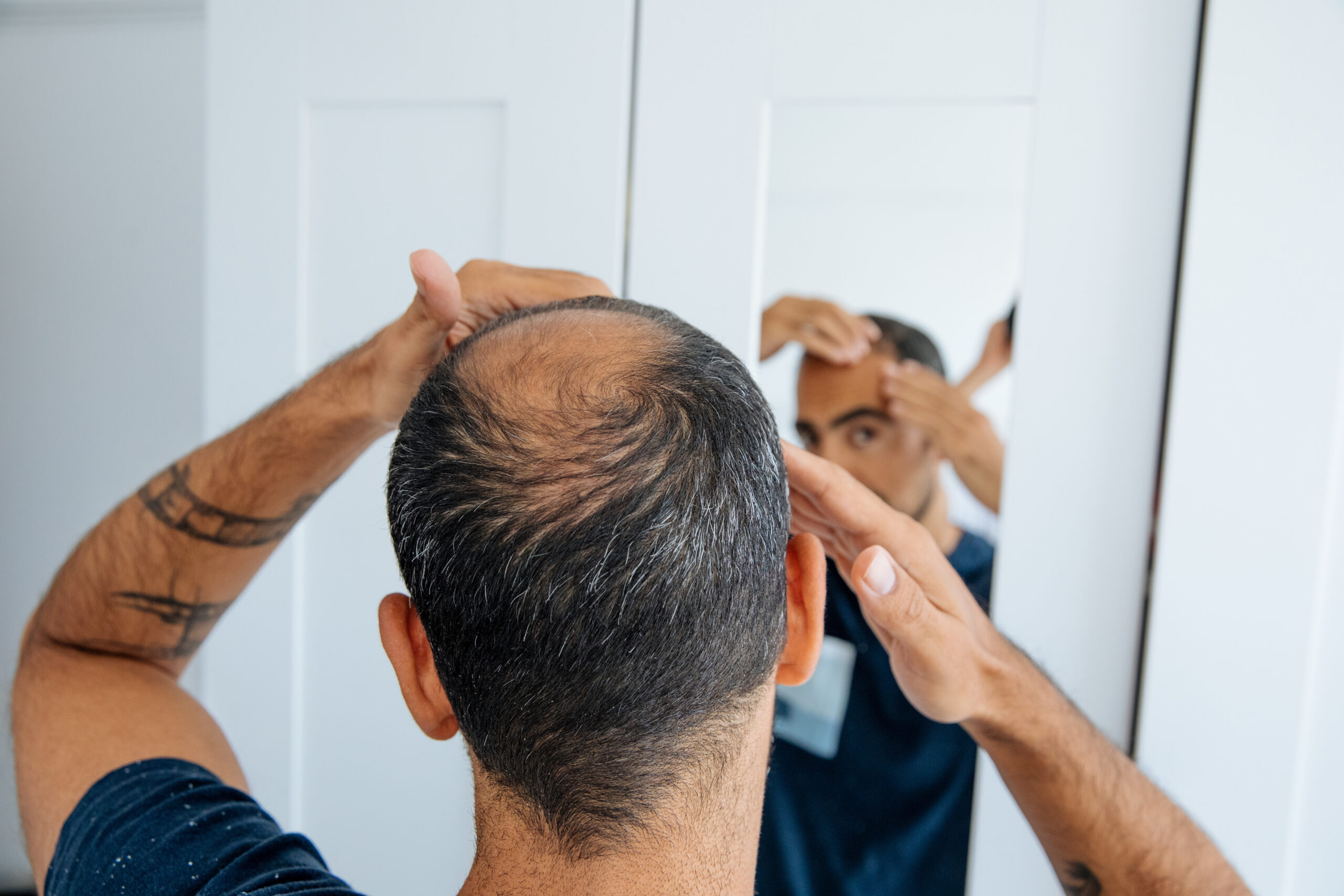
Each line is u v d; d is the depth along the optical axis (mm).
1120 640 748
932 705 499
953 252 1216
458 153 834
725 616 324
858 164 1095
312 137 855
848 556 540
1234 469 701
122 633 573
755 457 336
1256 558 703
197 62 1119
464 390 333
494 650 318
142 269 1167
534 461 311
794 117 963
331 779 908
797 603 393
